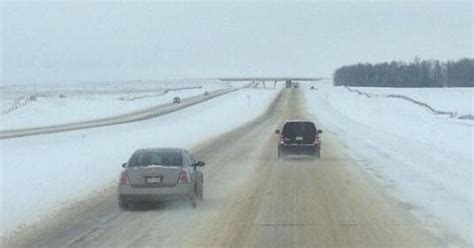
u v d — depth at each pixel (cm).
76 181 2411
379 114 8744
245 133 5941
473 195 1962
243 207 1820
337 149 4181
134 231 1448
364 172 2795
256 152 4050
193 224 1537
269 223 1532
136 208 1827
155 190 1784
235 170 2978
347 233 1385
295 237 1343
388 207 1775
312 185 2358
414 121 6831
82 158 3238
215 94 16038
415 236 1342
